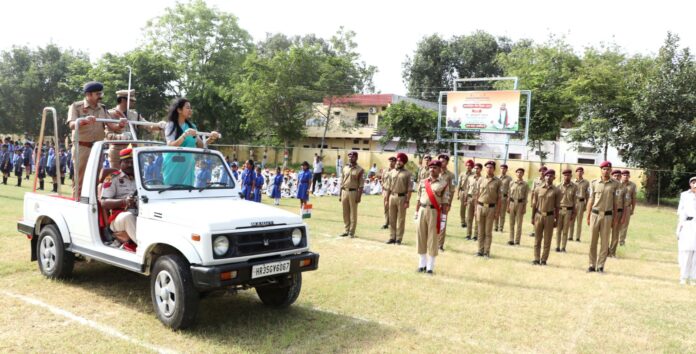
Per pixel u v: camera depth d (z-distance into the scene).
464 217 14.52
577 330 5.69
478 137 37.69
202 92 41.41
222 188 6.14
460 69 50.62
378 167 34.72
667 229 16.16
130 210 5.68
